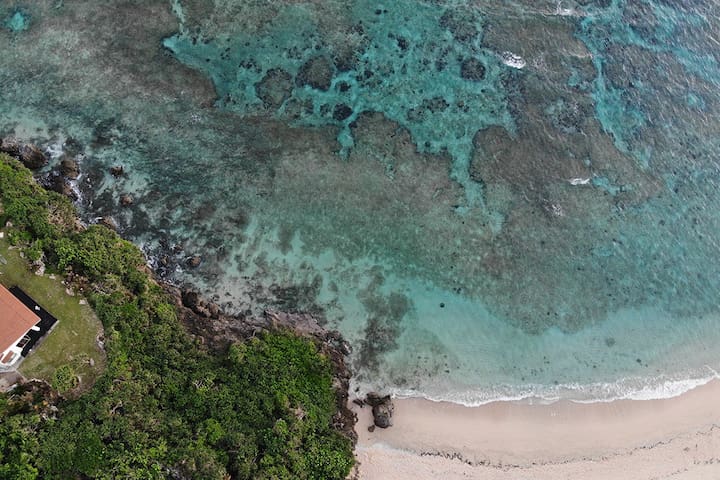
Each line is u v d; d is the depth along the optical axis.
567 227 36.91
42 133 35.66
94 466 25.89
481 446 30.95
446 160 37.84
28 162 34.19
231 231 34.62
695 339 34.94
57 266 30.25
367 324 33.28
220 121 37.41
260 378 30.31
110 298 30.02
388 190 36.69
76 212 33.72
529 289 35.06
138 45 38.69
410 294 34.25
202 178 35.72
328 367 31.56
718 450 31.80
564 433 31.67
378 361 32.50
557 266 35.81
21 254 30.33
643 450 31.55
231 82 38.56
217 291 33.19
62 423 26.52
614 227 37.28
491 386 32.47
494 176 37.66
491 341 33.59
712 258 37.28
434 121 38.84
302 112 38.25
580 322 34.59
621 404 32.69
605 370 33.50
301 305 33.38
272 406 29.59
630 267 36.34
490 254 35.66
